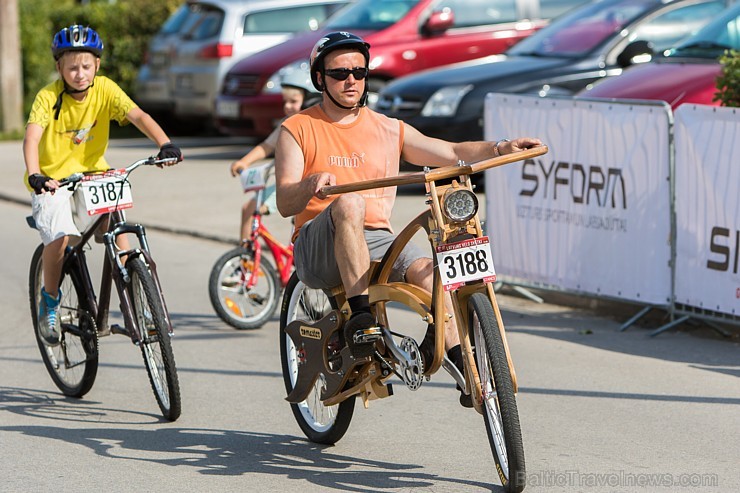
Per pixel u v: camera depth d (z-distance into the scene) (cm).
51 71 5262
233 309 1805
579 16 2822
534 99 1842
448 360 1062
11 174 3644
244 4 3903
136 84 4484
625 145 1708
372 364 1130
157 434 1283
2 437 1280
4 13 4650
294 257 1160
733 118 1562
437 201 1016
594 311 1839
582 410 1315
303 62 3462
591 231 1778
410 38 3303
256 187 1794
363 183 1033
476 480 1096
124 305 1337
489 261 1013
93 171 1434
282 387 1470
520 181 1889
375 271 1111
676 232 1659
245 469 1154
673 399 1348
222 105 3612
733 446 1177
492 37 3338
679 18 2700
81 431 1300
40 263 1488
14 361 1652
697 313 1653
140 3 4903
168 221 2742
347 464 1162
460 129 2673
